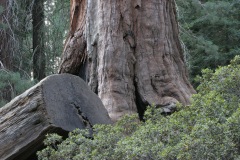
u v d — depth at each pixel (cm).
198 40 1877
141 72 830
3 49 1888
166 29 870
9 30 1916
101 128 564
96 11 862
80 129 604
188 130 485
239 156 416
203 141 421
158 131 497
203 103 509
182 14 1939
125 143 490
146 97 812
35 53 2112
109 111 779
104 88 810
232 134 425
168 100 799
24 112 593
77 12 940
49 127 579
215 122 435
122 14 845
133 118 596
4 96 1764
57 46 2077
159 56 846
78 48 916
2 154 599
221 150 415
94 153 504
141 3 859
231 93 520
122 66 820
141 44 846
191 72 1883
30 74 2125
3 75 1736
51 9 2136
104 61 823
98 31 848
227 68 542
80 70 928
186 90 837
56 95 598
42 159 549
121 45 830
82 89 629
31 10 2014
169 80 831
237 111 439
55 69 2106
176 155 441
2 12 1880
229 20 1966
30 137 587
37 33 2122
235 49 1905
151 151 464
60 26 2056
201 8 1961
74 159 519
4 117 606
